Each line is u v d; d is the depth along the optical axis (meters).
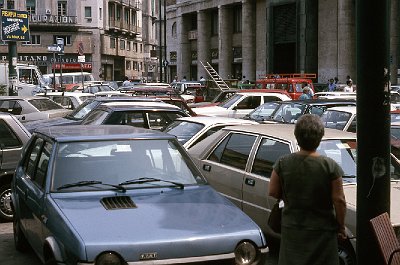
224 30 59.16
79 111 15.97
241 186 7.84
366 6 4.75
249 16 55.88
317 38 48.09
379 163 4.83
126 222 5.29
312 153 4.73
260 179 7.54
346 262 6.25
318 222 4.61
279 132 7.89
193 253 5.04
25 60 76.31
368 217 4.89
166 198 5.93
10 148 9.69
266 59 52.19
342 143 7.68
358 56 4.84
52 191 5.97
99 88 35.59
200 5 62.84
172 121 12.09
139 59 99.56
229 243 5.16
